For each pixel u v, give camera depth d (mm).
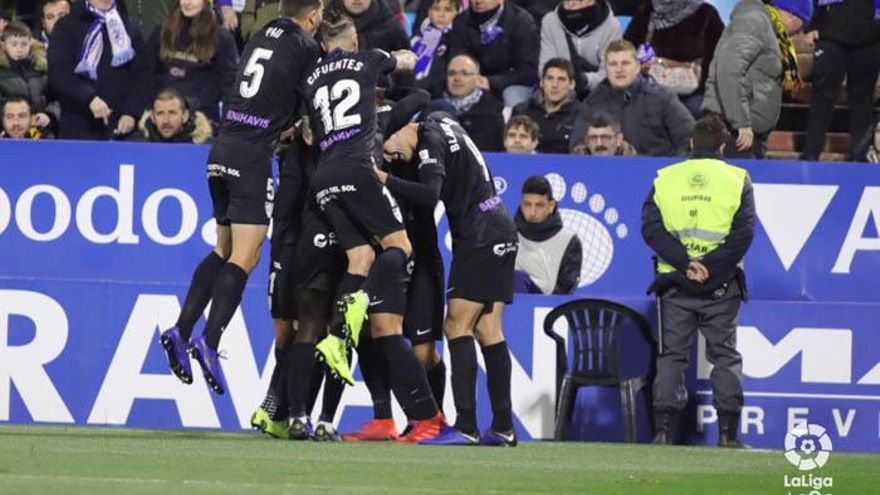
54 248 40812
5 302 38125
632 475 26812
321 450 29703
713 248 36094
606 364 37781
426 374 32656
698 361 38250
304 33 31672
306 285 31703
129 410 38094
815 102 46531
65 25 43969
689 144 42812
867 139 46500
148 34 47344
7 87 44156
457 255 32125
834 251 41344
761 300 40875
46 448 28609
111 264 40844
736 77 43938
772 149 49500
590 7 45594
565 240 39688
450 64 44156
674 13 46000
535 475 26234
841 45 45969
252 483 23359
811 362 38531
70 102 43875
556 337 37812
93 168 40812
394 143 31594
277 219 32750
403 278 31609
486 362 32781
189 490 22156
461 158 31828
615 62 43000
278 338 33312
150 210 40844
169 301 38250
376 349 33312
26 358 38125
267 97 31266
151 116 42656
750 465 29781
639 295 41156
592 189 41156
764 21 44281
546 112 43906
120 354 38156
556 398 38000
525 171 41125
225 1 46562
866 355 38562
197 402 38031
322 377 33094
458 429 32594
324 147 31203
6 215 40781
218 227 32094
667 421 36406
